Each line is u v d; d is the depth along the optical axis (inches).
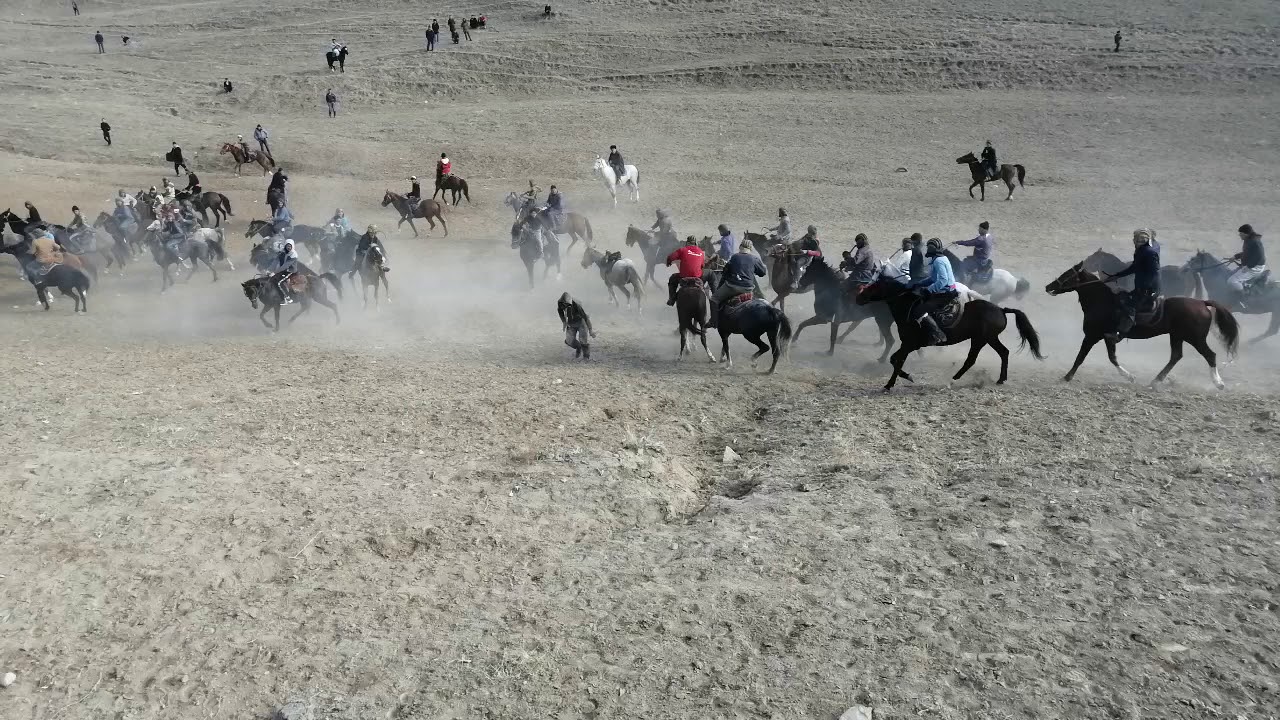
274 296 808.3
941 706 282.7
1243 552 358.9
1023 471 443.2
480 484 451.5
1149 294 556.7
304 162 1724.9
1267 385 575.8
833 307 686.5
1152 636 310.5
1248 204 1258.0
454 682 306.3
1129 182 1441.9
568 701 294.8
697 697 293.9
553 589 361.7
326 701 297.9
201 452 488.7
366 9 3063.5
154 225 1019.3
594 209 1411.2
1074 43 2359.7
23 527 397.7
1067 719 275.0
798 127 1926.7
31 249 965.8
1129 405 541.0
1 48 2662.4
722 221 1300.4
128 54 2591.0
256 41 2726.4
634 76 2378.2
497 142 1861.5
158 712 299.3
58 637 331.3
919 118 1959.9
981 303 589.9
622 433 534.0
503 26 2805.1
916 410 555.8
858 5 2856.8
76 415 554.3
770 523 406.9
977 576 353.7
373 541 395.5
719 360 709.9
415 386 626.8
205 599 355.6
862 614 333.1
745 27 2662.4
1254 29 2358.5
